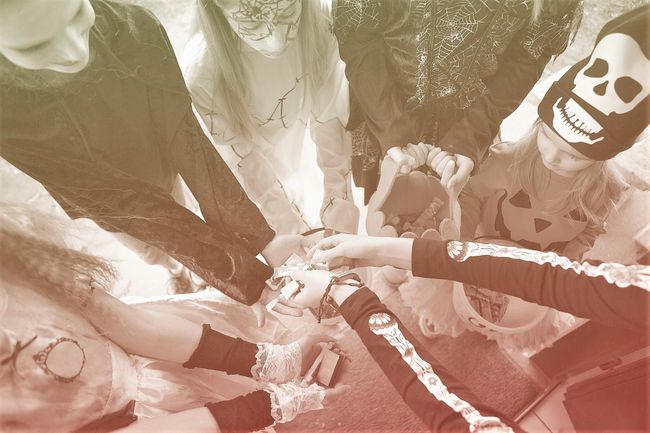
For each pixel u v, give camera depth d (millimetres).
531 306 1283
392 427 1307
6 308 783
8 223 861
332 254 1021
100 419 872
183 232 1116
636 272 737
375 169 1260
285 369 1073
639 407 1134
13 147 904
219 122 1054
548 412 1352
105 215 1045
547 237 1324
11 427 781
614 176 1200
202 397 1104
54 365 809
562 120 1133
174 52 939
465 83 1088
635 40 1012
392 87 1100
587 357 1248
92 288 920
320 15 1010
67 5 797
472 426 675
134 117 949
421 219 1265
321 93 1118
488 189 1277
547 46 1052
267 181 1202
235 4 901
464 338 1387
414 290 1358
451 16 1003
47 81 854
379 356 793
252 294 1231
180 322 1006
